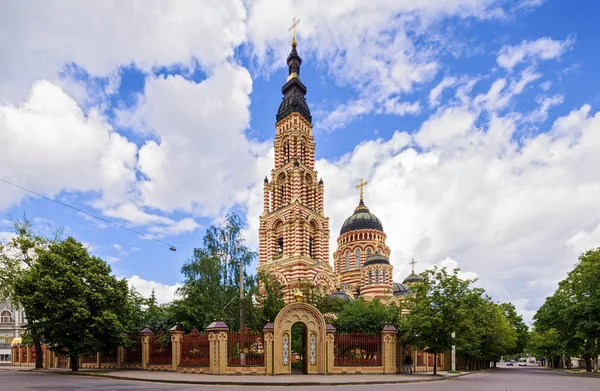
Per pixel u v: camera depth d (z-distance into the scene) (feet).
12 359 260.01
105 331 148.56
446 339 154.81
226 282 193.67
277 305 196.95
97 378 123.13
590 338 193.16
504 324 266.57
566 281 217.36
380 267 316.81
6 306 355.77
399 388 104.32
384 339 149.69
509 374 199.52
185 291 173.68
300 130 317.42
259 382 105.91
